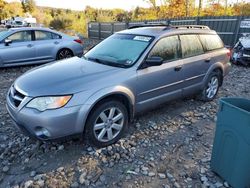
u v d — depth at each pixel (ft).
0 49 26.89
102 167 10.61
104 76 11.55
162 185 9.68
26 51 28.32
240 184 8.79
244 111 8.13
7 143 12.33
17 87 11.26
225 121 8.99
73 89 10.50
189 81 15.80
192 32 16.31
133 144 12.33
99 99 10.88
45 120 9.98
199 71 16.39
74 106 10.32
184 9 85.61
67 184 9.62
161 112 16.20
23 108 10.43
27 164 10.74
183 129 14.16
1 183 9.72
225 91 21.75
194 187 9.57
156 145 12.40
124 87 11.87
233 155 8.88
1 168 10.54
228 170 9.26
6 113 15.89
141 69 12.71
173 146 12.37
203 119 15.56
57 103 10.14
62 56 31.19
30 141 12.35
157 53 13.64
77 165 10.66
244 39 34.30
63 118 10.14
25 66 30.12
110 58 13.55
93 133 11.25
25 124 10.43
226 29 44.47
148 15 99.96
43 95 10.23
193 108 17.10
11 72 27.66
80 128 10.64
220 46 18.54
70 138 10.73
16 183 9.68
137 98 12.80
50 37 30.35
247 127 8.12
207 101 18.22
